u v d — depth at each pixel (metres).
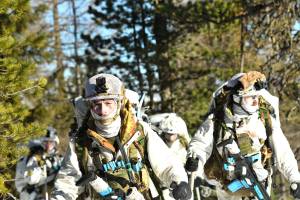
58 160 13.21
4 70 11.59
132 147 5.98
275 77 15.80
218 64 21.80
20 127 11.24
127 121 5.97
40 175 12.84
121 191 5.95
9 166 12.90
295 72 15.65
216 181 7.48
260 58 20.25
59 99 24.20
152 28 22.41
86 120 6.09
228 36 22.16
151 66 22.22
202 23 19.03
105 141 5.95
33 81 12.01
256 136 7.20
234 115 7.16
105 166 6.00
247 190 7.29
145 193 6.04
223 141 7.14
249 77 7.08
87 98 5.91
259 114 7.24
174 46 21.94
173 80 22.00
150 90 22.19
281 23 15.55
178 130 10.81
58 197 5.96
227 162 7.22
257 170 7.19
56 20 28.22
